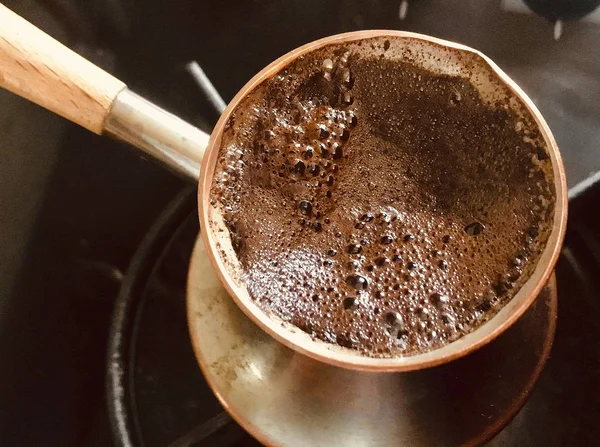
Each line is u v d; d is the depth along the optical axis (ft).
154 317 0.52
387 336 0.34
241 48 0.59
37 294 0.49
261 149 0.39
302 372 0.38
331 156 0.40
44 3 0.52
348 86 0.40
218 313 0.43
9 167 0.48
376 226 0.38
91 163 0.53
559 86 0.55
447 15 0.58
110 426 0.48
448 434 0.38
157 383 0.50
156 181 0.56
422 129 0.40
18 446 0.45
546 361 0.40
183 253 0.54
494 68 0.36
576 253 0.49
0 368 0.45
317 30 0.59
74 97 0.36
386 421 0.38
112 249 0.55
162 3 0.57
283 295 0.36
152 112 0.36
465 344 0.30
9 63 0.35
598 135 0.53
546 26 0.57
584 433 0.44
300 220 0.38
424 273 0.36
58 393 0.49
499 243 0.35
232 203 0.38
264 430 0.39
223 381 0.41
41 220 0.50
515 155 0.36
